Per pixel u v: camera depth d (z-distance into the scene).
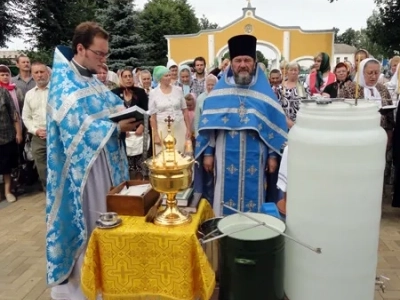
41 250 3.55
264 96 2.78
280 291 1.74
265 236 1.68
